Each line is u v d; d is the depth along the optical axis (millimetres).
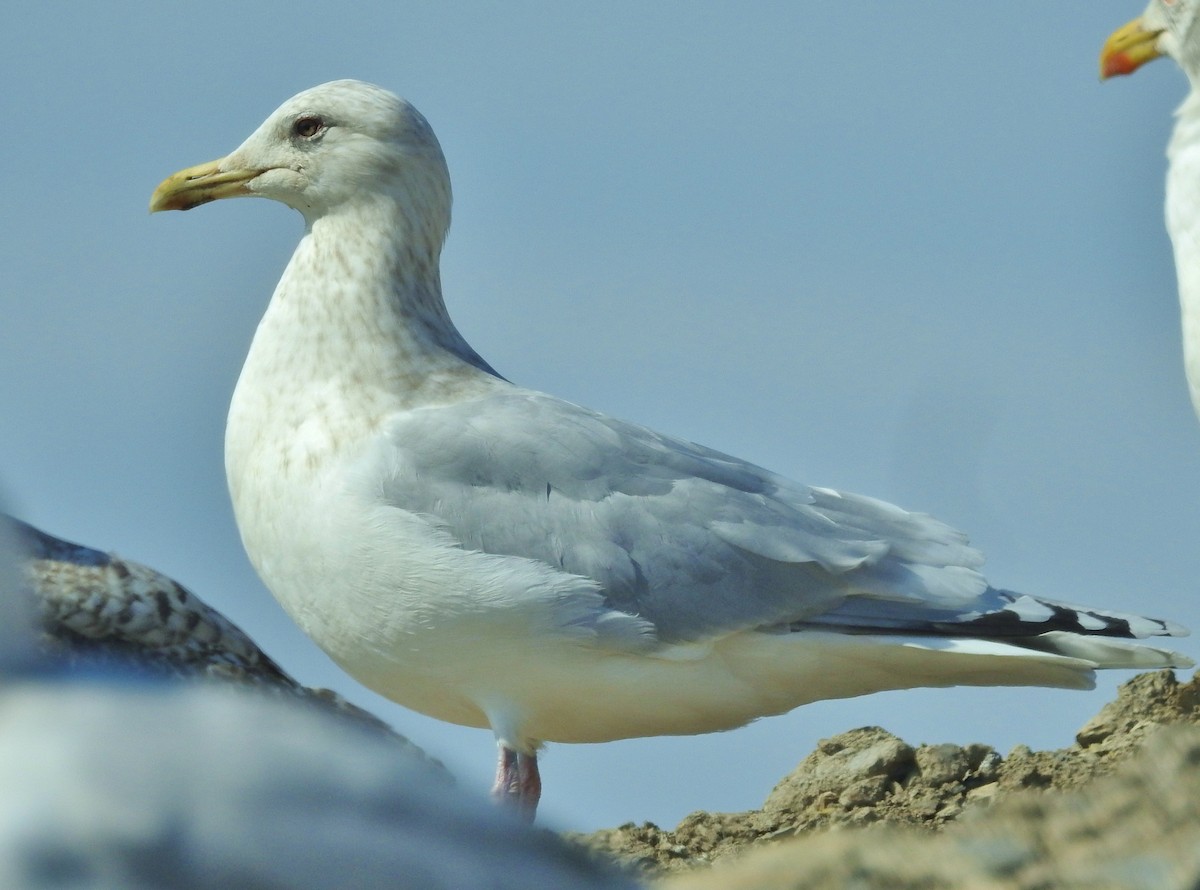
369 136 13383
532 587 11883
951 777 12023
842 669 12750
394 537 11898
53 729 2867
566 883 2992
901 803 11875
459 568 11867
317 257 13203
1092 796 5699
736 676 12625
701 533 12398
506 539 12047
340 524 12008
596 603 12047
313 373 12641
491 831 3008
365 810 2912
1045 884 5203
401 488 12016
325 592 12203
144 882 2758
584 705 12383
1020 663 12602
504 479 12188
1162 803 5496
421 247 13430
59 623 10109
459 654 12078
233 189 13680
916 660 12672
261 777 2871
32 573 9930
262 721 2969
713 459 13055
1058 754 12094
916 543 13008
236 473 12633
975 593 12758
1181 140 14758
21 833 2748
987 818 5676
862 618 12609
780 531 12617
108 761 2830
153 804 2805
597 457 12445
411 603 11977
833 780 12211
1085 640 12547
